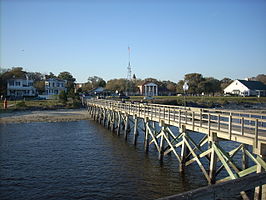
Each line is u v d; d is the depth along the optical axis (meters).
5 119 35.84
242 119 8.94
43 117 38.38
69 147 19.55
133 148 18.97
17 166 14.66
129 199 10.39
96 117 35.94
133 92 92.94
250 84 78.12
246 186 3.43
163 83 113.00
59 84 70.38
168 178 12.52
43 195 10.75
